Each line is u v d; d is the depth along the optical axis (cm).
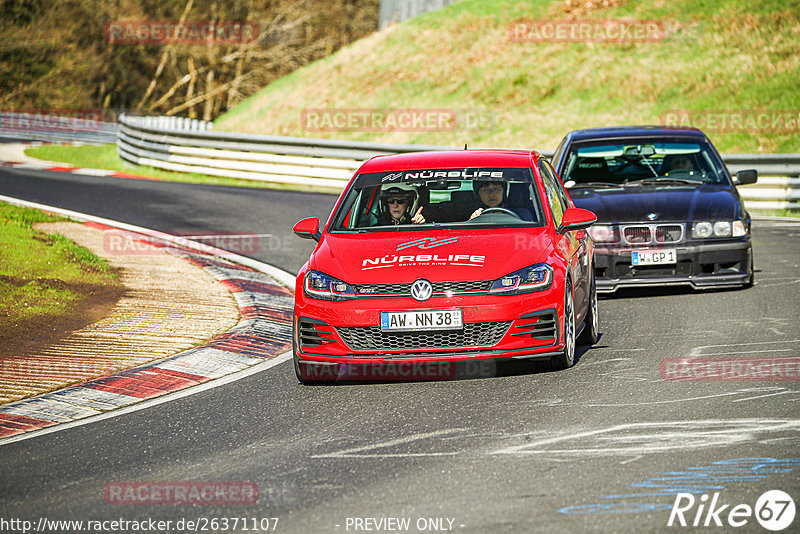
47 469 2109
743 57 10931
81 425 2455
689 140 4238
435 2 16050
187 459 2134
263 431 2322
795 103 9606
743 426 2145
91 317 3588
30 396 2702
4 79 19862
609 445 2058
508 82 12306
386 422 2333
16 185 8038
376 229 2892
